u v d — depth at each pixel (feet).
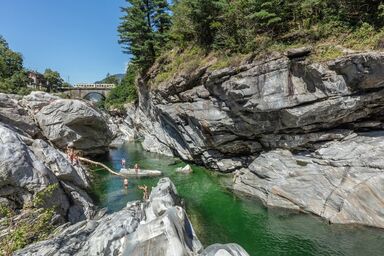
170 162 116.37
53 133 98.02
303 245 46.29
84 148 115.65
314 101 59.93
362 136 60.08
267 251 45.09
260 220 56.90
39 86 208.33
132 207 45.60
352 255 42.32
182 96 92.38
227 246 33.32
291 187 61.57
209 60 80.59
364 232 48.32
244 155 84.58
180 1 109.60
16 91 154.20
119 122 237.45
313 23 64.34
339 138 62.64
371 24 56.39
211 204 67.05
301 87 61.16
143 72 132.16
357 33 56.08
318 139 64.23
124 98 229.66
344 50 55.31
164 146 138.00
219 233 52.06
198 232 52.60
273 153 70.69
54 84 243.40
